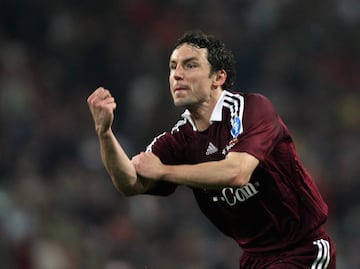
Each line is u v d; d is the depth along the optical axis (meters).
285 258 18.42
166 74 53.38
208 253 42.72
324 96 55.66
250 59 55.84
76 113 49.50
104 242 41.62
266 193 18.12
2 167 43.75
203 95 17.92
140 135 47.97
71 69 52.59
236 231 18.78
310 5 60.97
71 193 43.06
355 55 59.75
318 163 49.91
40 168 44.62
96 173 44.81
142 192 18.56
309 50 58.38
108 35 54.44
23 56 52.12
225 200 18.38
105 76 52.88
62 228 40.72
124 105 51.91
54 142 46.41
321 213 18.52
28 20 53.97
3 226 38.75
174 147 18.56
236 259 42.44
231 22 58.06
